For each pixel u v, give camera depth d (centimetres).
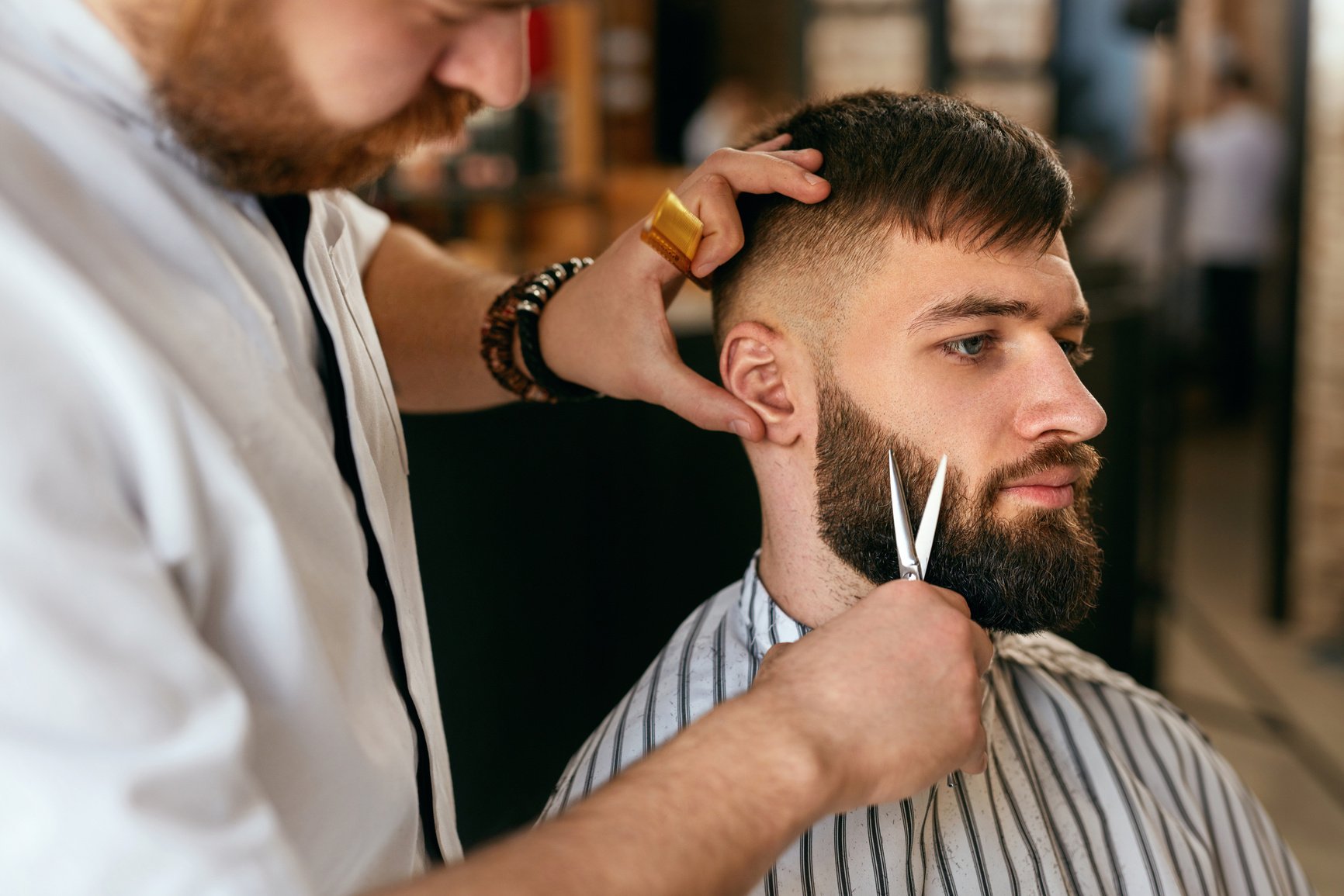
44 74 56
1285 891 111
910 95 95
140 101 58
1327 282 290
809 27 462
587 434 156
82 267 53
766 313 93
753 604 101
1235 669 286
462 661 148
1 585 46
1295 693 277
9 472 47
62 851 46
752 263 93
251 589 58
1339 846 220
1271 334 309
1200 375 545
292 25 53
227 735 51
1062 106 475
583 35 391
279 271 66
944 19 446
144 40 56
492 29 59
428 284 112
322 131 57
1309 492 302
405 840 72
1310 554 304
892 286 86
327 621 66
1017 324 87
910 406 87
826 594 96
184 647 50
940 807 95
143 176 58
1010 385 87
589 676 162
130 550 50
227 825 50
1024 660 107
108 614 48
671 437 164
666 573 167
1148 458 218
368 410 81
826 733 61
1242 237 519
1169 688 270
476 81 60
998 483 88
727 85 677
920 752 64
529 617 154
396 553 80
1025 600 88
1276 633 310
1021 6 463
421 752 79
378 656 72
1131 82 471
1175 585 333
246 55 53
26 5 57
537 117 360
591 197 362
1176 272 290
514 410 149
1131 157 474
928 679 66
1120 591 207
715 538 170
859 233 87
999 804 97
